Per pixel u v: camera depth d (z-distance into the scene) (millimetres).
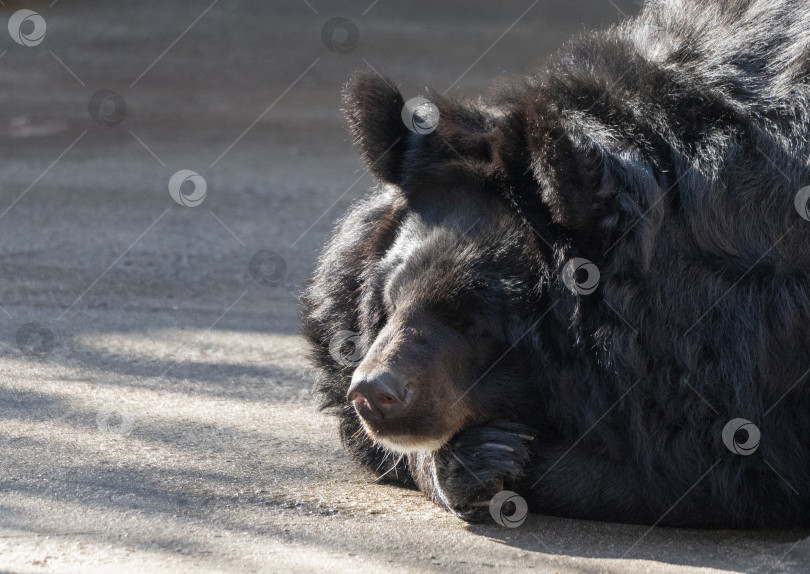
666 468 7293
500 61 37469
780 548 7086
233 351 12141
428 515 7562
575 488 7566
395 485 8469
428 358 7117
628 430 7285
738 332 7113
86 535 6398
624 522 7582
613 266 7047
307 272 16359
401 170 8062
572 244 7133
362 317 8250
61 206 20641
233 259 17141
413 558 6422
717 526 7582
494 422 7535
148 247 17641
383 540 6770
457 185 7680
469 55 38250
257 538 6594
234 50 37594
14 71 34031
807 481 7523
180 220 19812
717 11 8289
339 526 7012
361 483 8266
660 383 7145
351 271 8711
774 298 7156
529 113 7375
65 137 27750
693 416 7180
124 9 42250
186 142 27609
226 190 22500
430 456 7875
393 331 7199
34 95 31797
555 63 8406
